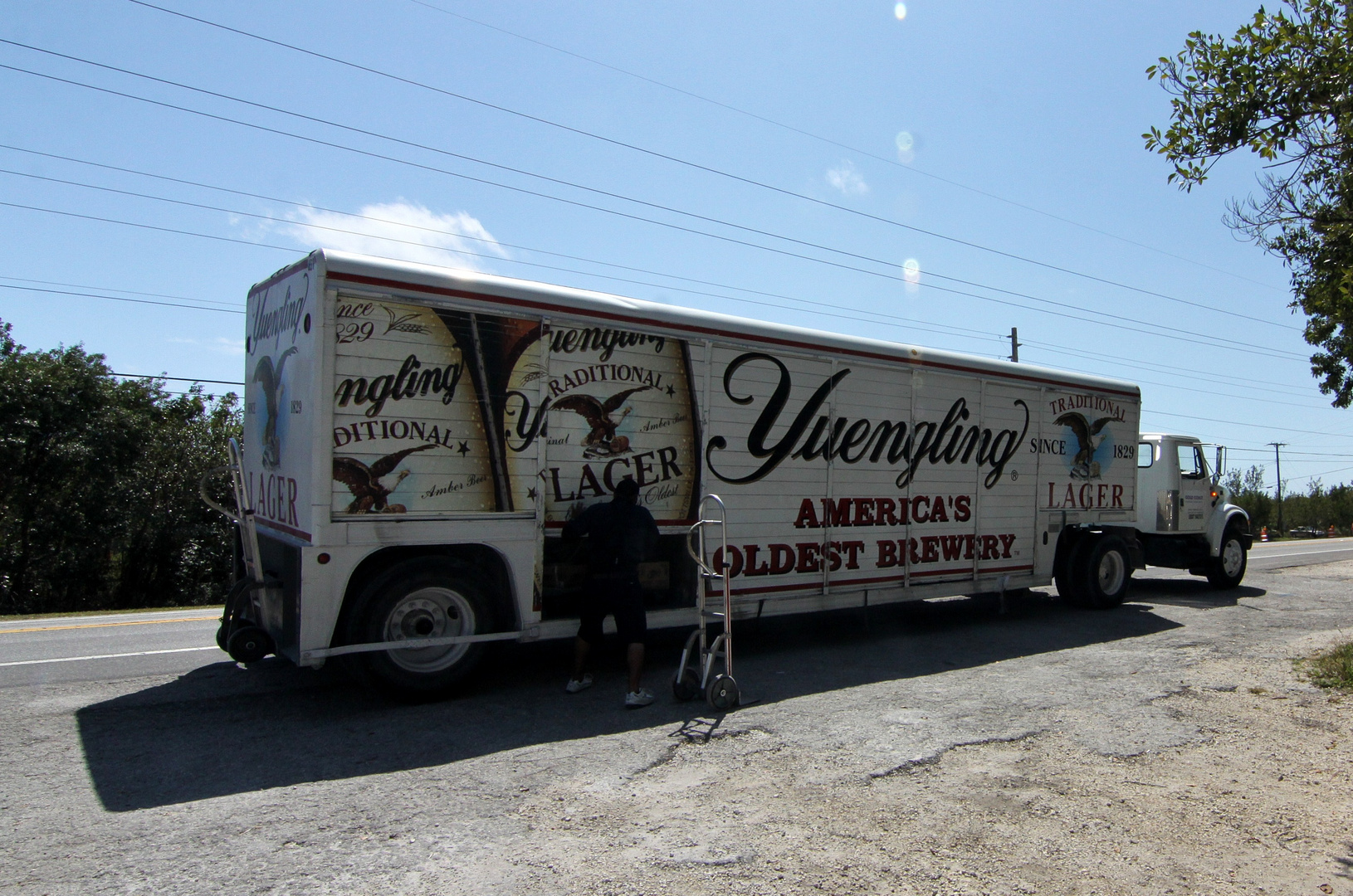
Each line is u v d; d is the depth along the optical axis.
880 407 9.13
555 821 4.34
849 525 8.87
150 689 6.88
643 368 7.46
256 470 7.44
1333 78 5.28
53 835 4.14
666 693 6.89
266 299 7.22
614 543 6.53
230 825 4.26
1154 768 5.23
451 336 6.48
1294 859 4.05
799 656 8.38
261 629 6.79
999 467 10.34
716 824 4.31
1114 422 11.88
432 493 6.37
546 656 8.16
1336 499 62.94
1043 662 8.19
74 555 25.30
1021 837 4.21
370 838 4.12
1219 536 14.12
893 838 4.17
